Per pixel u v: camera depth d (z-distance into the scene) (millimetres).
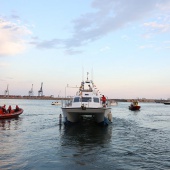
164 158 11570
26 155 11656
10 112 31938
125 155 12062
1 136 16953
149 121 30672
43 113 43969
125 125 24969
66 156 11672
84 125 23859
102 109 20828
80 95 24016
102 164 10469
